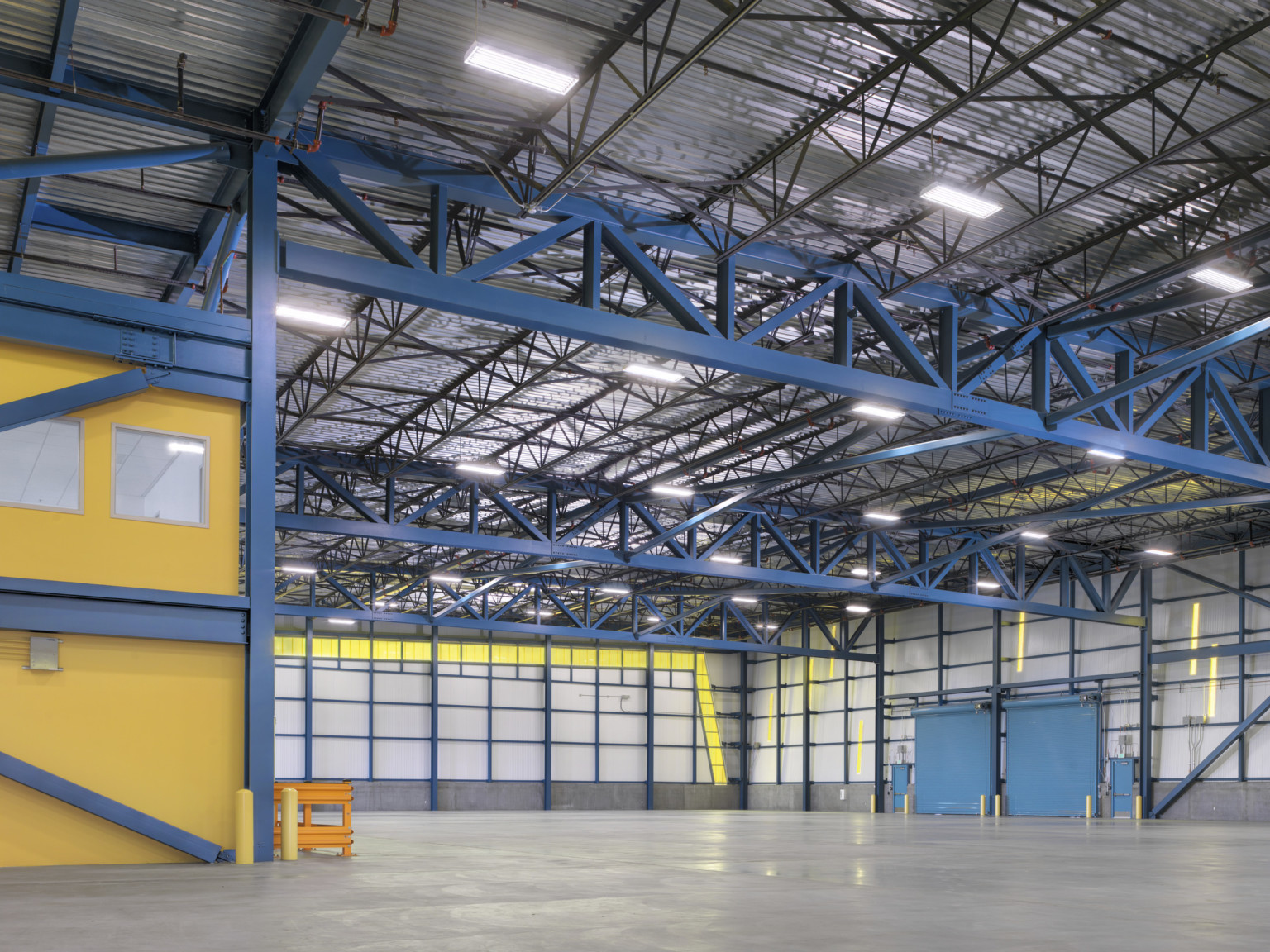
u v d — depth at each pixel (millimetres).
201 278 25078
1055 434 25797
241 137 18531
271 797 16531
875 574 45969
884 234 23531
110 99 17219
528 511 47719
